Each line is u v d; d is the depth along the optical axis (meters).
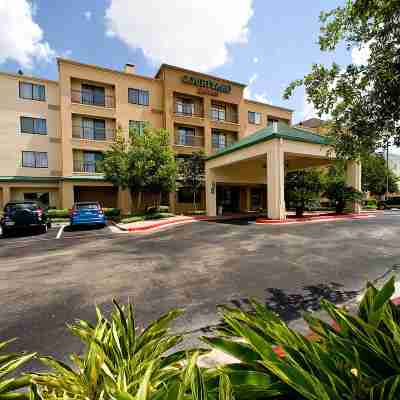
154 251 7.09
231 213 21.89
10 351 2.50
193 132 25.02
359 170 15.87
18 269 5.54
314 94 3.60
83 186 21.14
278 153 12.29
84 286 4.36
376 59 3.02
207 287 4.19
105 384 1.24
